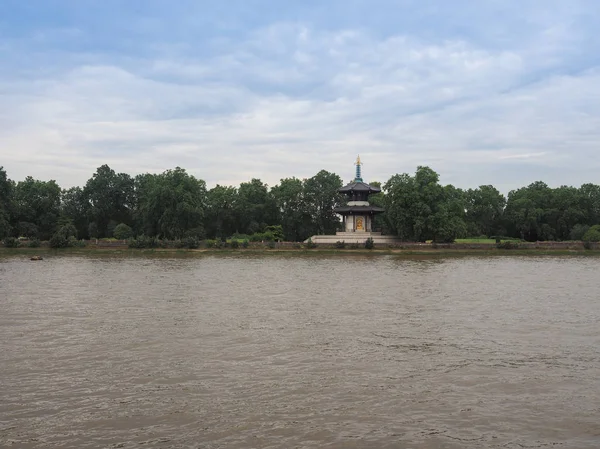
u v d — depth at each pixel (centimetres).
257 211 16325
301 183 17012
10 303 4666
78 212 16562
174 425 2012
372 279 6675
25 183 14862
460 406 2209
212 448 1830
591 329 3662
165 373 2630
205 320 3944
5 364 2775
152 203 13988
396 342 3278
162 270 7819
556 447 1850
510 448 1841
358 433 1950
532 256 11081
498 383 2491
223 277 6894
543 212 15725
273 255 11306
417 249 12250
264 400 2269
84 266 8412
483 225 16500
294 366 2756
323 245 12456
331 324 3816
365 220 14638
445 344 3228
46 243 12681
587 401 2267
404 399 2284
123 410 2155
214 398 2291
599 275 7175
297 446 1845
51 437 1911
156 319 3972
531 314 4225
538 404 2233
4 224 12588
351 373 2641
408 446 1852
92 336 3406
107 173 16712
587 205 15850
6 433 1941
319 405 2216
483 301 4869
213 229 16512
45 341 3269
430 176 13138
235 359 2883
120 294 5241
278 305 4638
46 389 2397
